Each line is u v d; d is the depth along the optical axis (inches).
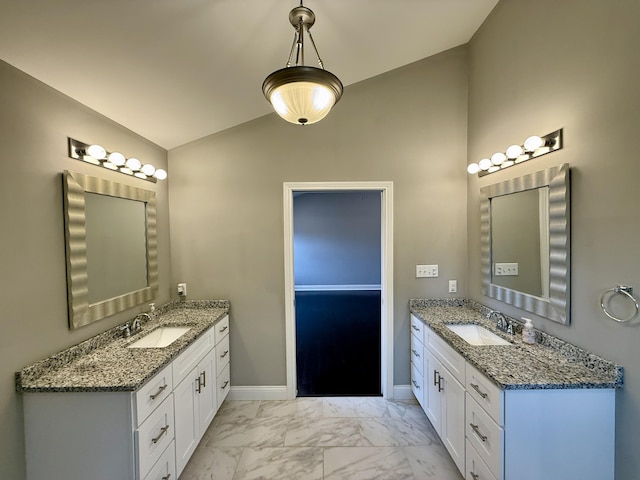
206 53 68.6
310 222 317.7
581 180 57.8
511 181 78.4
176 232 108.3
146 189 93.5
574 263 59.7
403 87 106.3
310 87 48.3
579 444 52.3
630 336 48.9
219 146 107.5
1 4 44.4
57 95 62.7
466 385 65.9
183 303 108.0
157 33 59.1
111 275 77.6
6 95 52.5
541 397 52.1
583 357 57.3
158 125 90.8
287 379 109.8
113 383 54.2
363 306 254.2
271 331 109.3
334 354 153.5
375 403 107.1
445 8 80.4
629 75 48.2
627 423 49.7
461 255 107.6
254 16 62.4
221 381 99.5
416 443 86.4
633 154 47.8
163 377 63.9
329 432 91.4
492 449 55.3
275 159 107.5
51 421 54.3
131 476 54.4
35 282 57.2
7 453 52.4
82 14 50.1
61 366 61.0
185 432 73.6
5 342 52.1
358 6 70.1
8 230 52.6
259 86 86.7
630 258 48.6
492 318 88.4
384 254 109.4
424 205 107.2
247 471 76.7
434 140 106.3
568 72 60.7
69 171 64.9
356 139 106.8
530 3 71.6
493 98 87.9
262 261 108.5
